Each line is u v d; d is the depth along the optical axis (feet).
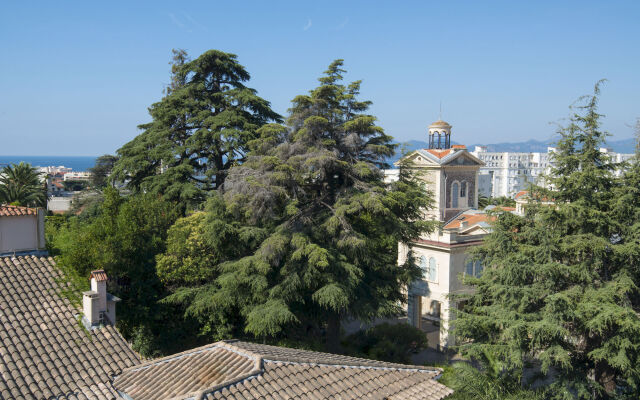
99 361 46.85
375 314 75.41
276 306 69.26
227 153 106.63
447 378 68.59
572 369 62.39
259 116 121.70
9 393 40.29
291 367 39.86
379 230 79.41
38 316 50.65
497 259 71.51
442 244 103.35
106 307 53.98
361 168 76.28
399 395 40.63
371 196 72.02
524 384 69.82
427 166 153.07
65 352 46.96
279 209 79.82
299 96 80.38
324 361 42.11
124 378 43.75
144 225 80.07
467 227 122.62
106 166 174.19
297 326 87.04
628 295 66.90
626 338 57.62
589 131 69.31
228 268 75.10
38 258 61.21
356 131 82.17
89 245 69.41
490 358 66.23
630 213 67.56
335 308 68.69
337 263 72.43
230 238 78.28
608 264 69.41
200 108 116.67
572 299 65.10
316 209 82.69
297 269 73.00
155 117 120.06
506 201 223.30
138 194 105.70
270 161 73.31
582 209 65.77
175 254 77.46
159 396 37.50
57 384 42.80
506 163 466.70
